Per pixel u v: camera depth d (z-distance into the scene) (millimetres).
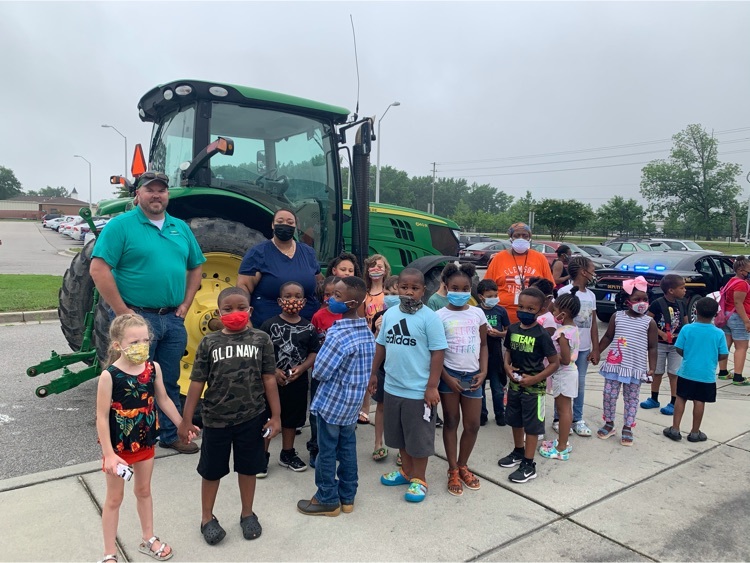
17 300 9695
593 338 4535
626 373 4293
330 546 2801
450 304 3688
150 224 3695
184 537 2832
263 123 5211
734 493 3486
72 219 42875
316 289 4227
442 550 2787
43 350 6730
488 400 5535
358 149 5336
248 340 2873
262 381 2939
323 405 3059
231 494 3297
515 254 5180
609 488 3527
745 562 2742
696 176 67688
